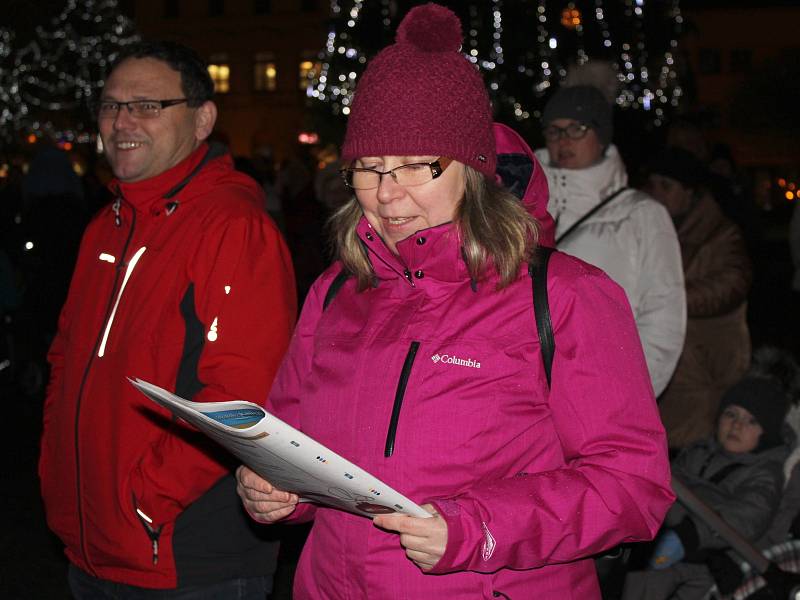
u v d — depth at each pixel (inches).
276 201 490.3
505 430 79.8
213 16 1801.2
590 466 79.9
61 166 362.9
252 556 110.9
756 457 146.9
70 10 1263.5
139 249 111.3
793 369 149.2
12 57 1236.5
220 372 105.7
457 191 81.1
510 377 80.0
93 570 109.6
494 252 79.7
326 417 84.0
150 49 118.0
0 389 360.8
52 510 113.4
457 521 75.7
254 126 1803.6
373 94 80.0
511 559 78.0
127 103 115.0
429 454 79.2
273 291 108.9
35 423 316.5
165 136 115.0
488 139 81.5
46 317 331.3
